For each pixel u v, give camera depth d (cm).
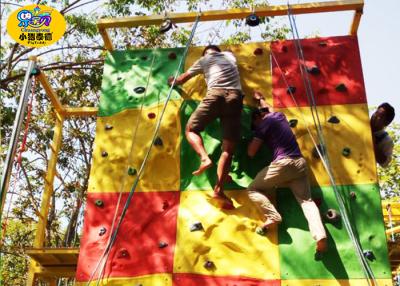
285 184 470
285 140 468
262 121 484
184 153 523
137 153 532
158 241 484
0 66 1185
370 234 457
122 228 495
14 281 1496
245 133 522
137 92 567
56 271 605
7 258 1495
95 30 1202
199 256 469
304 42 565
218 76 497
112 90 575
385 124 542
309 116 521
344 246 454
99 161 536
